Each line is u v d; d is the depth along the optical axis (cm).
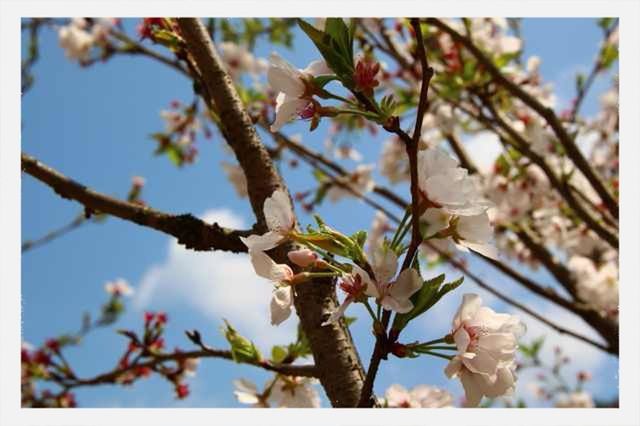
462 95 106
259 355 59
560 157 104
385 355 44
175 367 96
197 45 65
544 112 89
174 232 61
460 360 44
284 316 45
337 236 45
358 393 50
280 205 46
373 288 43
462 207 43
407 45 105
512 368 45
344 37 45
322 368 51
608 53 112
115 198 63
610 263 128
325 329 52
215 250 61
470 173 122
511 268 102
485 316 45
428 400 53
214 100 63
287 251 53
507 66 104
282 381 63
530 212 125
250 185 59
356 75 44
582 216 93
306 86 46
